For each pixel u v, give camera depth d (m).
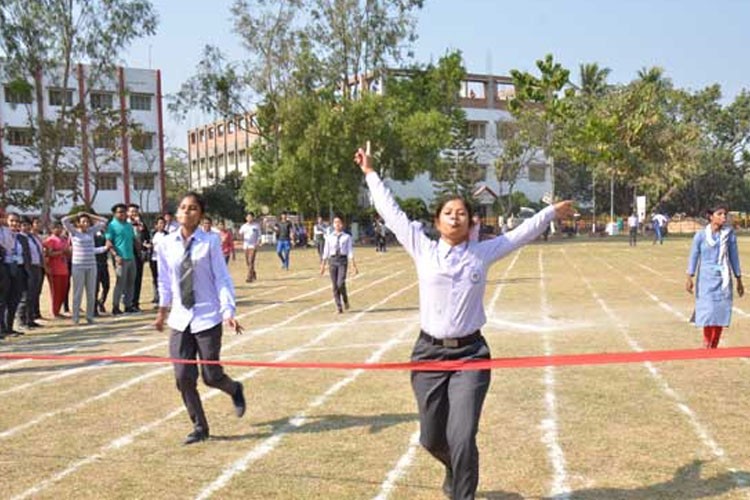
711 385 7.18
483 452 5.29
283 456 5.29
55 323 12.61
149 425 6.14
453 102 50.28
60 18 37.53
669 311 12.69
